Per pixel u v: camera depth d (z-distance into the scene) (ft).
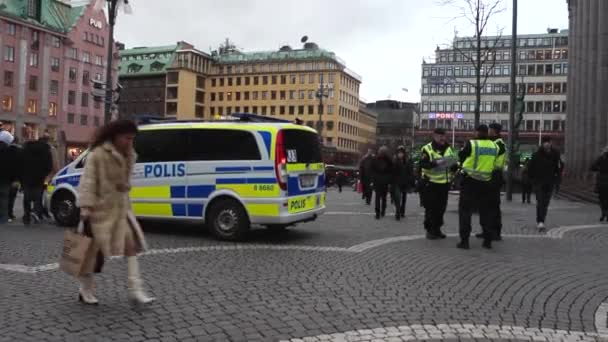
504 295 21.49
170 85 381.19
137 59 398.21
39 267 24.89
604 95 104.68
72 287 21.30
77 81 282.36
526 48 371.97
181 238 34.24
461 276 24.64
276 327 16.81
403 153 47.93
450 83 349.20
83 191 17.78
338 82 378.53
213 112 404.57
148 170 35.76
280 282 22.57
